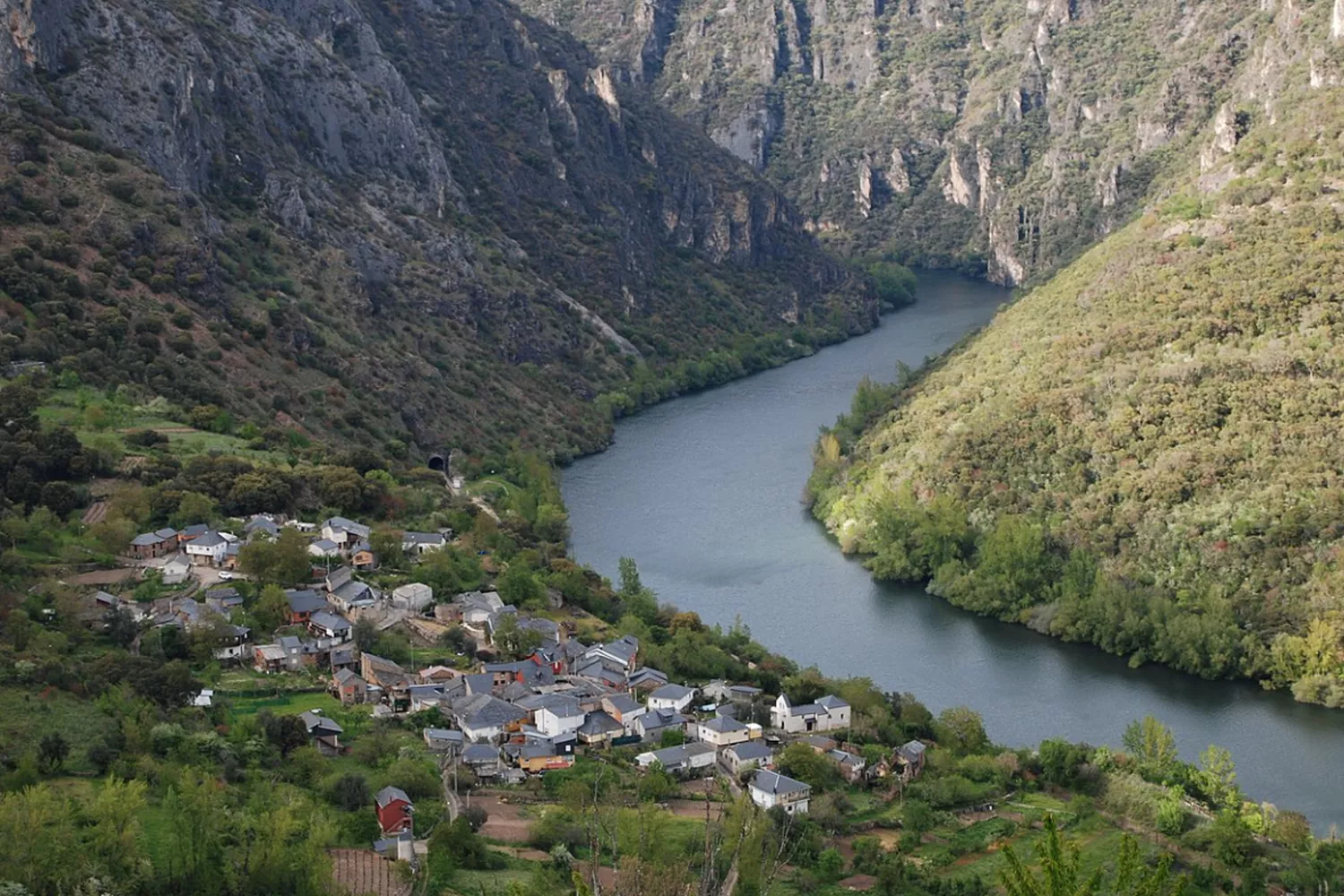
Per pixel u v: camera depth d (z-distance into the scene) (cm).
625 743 19000
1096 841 18038
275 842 14212
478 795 17225
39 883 13425
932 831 17888
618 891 13762
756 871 15100
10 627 18675
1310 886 17062
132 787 14450
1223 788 19375
